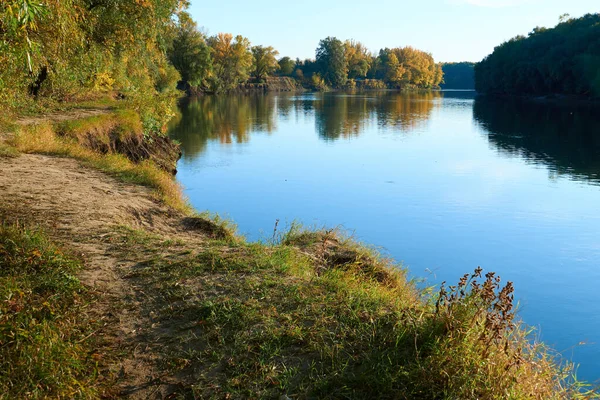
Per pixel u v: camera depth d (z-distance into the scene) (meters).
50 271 5.13
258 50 133.88
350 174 24.91
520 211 18.38
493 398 3.38
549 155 31.80
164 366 3.91
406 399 3.47
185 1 22.53
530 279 12.23
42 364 3.59
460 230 16.08
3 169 10.79
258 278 5.30
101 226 7.07
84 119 19.36
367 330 4.21
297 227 9.24
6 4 5.55
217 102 79.31
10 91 9.21
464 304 4.06
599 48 85.69
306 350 4.02
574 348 8.75
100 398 3.52
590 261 13.44
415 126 49.19
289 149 33.00
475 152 32.84
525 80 103.75
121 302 4.82
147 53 26.20
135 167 13.89
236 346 4.09
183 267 5.58
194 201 18.89
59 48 9.65
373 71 177.38
